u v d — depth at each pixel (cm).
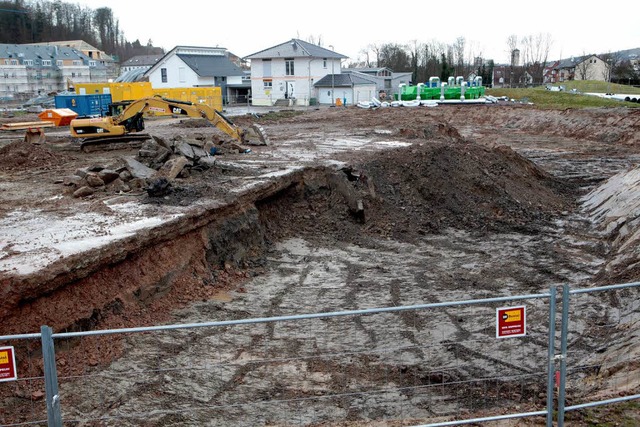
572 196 2230
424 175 1966
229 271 1341
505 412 705
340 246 1597
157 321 1067
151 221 1207
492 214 1880
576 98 5406
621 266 1351
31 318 884
